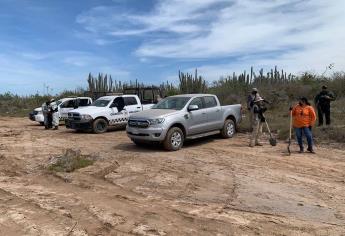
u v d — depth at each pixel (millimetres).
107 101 20328
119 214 6996
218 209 7301
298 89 27766
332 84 27891
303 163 11328
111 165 11086
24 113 38688
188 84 30766
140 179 9648
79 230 6285
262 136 16484
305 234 6070
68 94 40656
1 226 6566
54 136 18625
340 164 11227
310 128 12938
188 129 14078
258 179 9547
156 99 22828
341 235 6051
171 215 6941
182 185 9086
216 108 15422
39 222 6707
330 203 7703
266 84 31344
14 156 12891
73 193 8531
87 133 19734
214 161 11664
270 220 6691
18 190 8859
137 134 13680
